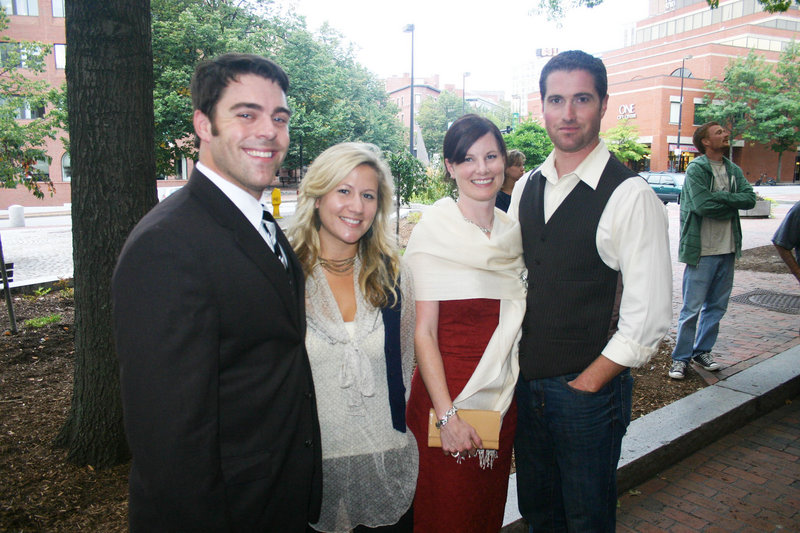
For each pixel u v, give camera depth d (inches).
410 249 84.0
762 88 1700.3
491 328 82.4
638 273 74.3
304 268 70.4
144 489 49.8
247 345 55.3
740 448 142.5
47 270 387.5
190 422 48.3
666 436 135.7
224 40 659.4
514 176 185.6
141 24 112.6
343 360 70.0
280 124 59.8
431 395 79.0
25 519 99.3
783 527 110.9
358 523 74.5
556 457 86.7
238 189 58.1
